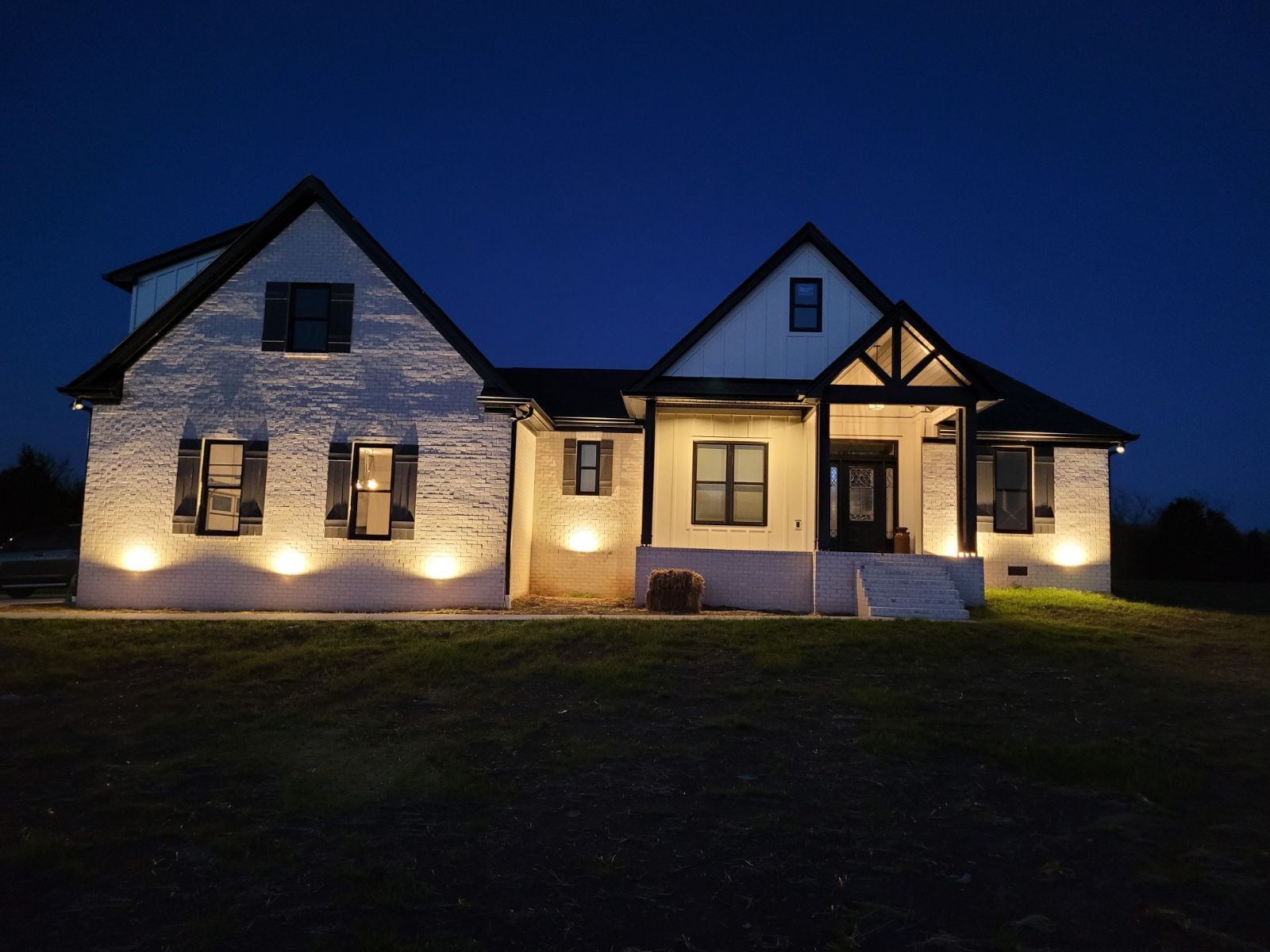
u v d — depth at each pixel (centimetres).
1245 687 1027
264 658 1159
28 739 861
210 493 1744
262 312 1748
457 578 1700
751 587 1703
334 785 721
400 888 536
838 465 2028
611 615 1559
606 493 2047
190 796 706
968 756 777
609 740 827
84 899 530
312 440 1725
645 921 504
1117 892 536
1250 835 607
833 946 477
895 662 1126
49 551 2008
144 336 1722
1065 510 2025
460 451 1727
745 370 1838
